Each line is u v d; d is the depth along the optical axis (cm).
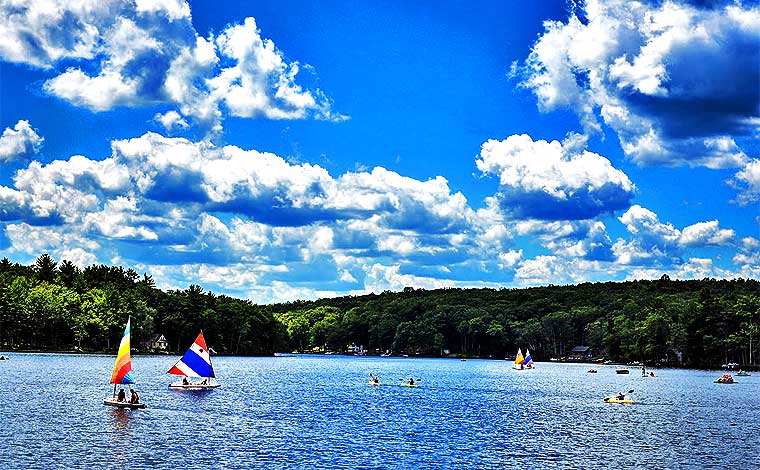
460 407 11844
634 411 11594
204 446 7300
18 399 10775
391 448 7481
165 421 8900
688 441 8338
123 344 10162
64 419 8769
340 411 10719
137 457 6700
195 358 13738
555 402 13088
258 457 6850
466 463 6838
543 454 7369
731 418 10744
